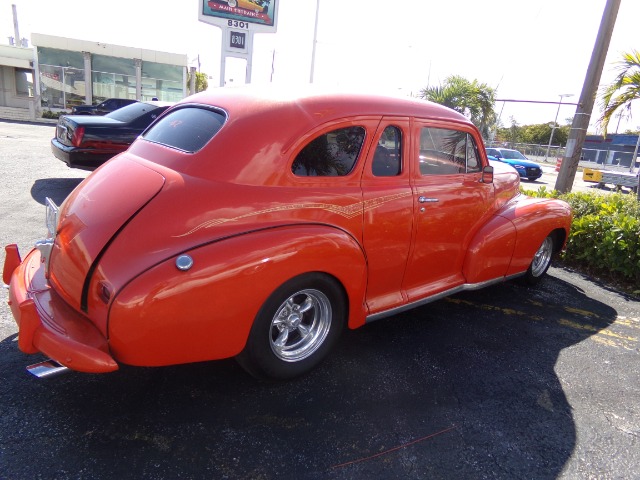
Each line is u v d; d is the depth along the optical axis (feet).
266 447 7.99
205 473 7.34
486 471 7.98
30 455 7.36
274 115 9.18
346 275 9.58
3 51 88.74
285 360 9.43
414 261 11.54
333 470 7.65
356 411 9.14
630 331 14.14
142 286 7.31
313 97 9.80
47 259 9.13
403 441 8.46
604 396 10.57
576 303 16.03
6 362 9.67
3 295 12.32
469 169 13.19
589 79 26.12
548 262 16.99
